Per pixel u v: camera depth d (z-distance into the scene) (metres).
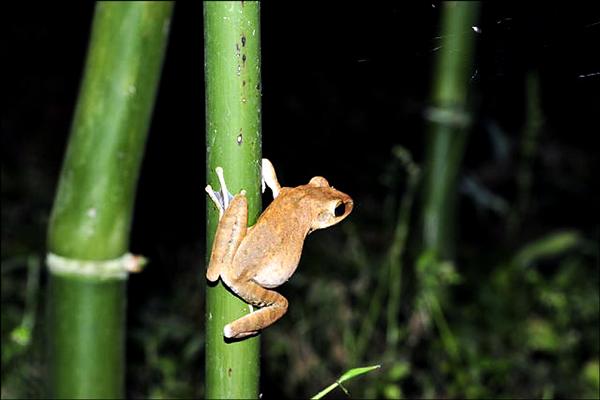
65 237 4.37
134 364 8.37
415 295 8.60
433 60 7.43
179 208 10.14
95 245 4.37
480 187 11.09
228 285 3.89
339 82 11.12
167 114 10.54
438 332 8.72
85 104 4.13
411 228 9.52
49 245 4.46
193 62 10.43
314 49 8.38
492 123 10.55
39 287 9.05
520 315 9.13
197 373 8.39
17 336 7.32
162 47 4.07
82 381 4.54
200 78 10.40
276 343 8.54
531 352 8.90
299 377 8.46
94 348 4.50
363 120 11.15
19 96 11.77
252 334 3.98
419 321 8.37
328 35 7.30
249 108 3.64
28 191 10.41
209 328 4.01
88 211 4.30
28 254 9.25
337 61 8.31
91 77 4.07
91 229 4.33
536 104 10.08
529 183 11.54
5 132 11.30
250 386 4.03
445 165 7.75
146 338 8.31
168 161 10.38
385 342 8.70
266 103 10.90
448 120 7.52
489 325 9.08
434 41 5.12
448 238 8.09
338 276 9.09
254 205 3.84
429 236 8.05
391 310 7.98
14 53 11.94
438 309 8.00
